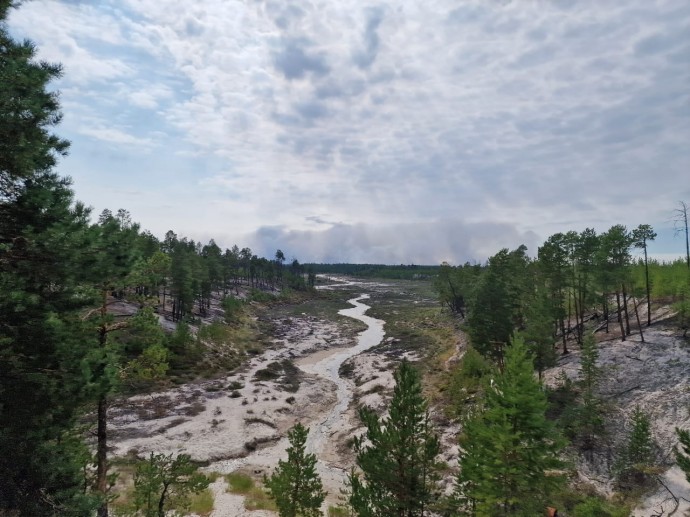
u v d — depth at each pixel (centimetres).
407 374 1919
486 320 4606
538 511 1659
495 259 5750
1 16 1091
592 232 5419
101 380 1146
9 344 1054
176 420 4291
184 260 8088
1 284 1012
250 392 5328
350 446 3869
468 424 2114
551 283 5375
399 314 13350
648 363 4306
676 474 2947
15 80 1018
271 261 18975
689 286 4978
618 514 2608
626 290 5800
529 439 1727
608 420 3622
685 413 3491
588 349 3688
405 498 1839
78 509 1044
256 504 2898
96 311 1823
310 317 12556
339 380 6406
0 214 1104
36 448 1043
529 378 1741
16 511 966
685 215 5494
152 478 1972
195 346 6406
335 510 2881
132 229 1373
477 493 1775
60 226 1075
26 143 1043
